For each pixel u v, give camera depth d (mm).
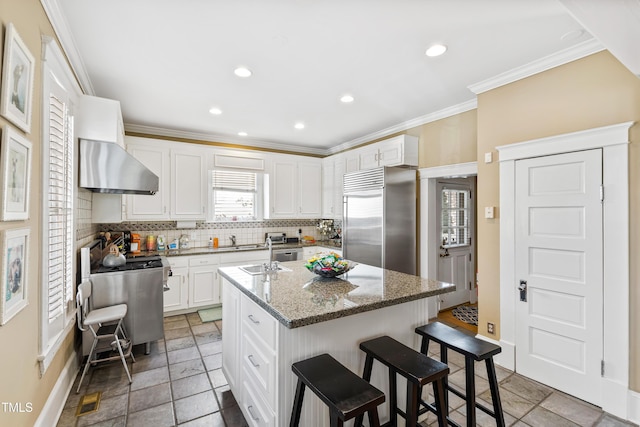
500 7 1772
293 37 2082
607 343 2059
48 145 1673
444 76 2688
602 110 2111
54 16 1749
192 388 2330
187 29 1980
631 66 1774
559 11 1810
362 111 3574
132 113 3578
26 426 1474
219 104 3318
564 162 2273
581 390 2178
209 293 4207
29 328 1503
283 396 1491
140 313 2855
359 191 4121
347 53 2295
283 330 1490
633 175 1966
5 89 1188
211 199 4727
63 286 1987
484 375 2523
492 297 2768
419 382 1338
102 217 3143
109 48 2193
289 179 5180
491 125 2779
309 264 2203
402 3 1736
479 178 2877
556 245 2316
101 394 2236
